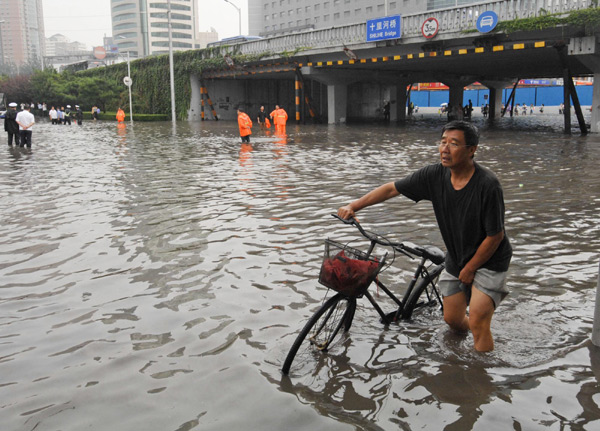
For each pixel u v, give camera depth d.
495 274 3.57
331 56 36.53
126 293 5.04
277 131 28.28
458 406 3.15
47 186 11.02
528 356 3.74
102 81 57.53
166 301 4.83
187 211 8.52
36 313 4.60
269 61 41.88
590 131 26.45
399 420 3.02
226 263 5.88
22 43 188.12
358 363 3.67
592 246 6.41
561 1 23.50
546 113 58.56
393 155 16.91
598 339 3.88
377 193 3.86
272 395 3.28
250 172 13.02
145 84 54.53
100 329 4.27
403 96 47.59
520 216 7.98
